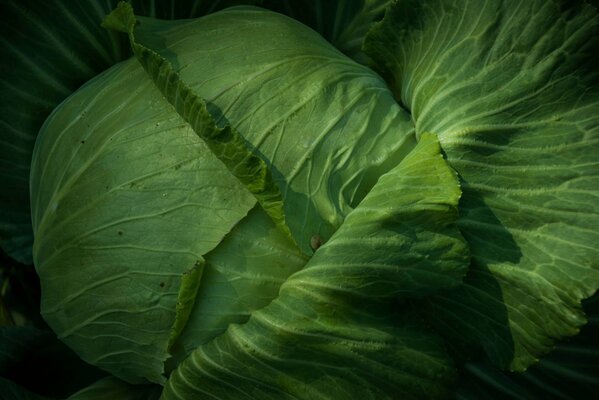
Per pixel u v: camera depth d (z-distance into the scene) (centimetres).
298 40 44
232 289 40
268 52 42
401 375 39
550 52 39
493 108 40
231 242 40
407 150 42
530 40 40
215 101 41
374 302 39
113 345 43
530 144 40
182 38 44
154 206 40
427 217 38
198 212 40
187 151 40
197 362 40
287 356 38
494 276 40
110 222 41
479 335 41
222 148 38
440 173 38
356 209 39
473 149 40
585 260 39
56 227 43
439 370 39
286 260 40
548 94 40
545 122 40
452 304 41
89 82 47
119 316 42
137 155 40
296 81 42
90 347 44
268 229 40
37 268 45
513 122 40
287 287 39
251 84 41
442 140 41
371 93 43
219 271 40
